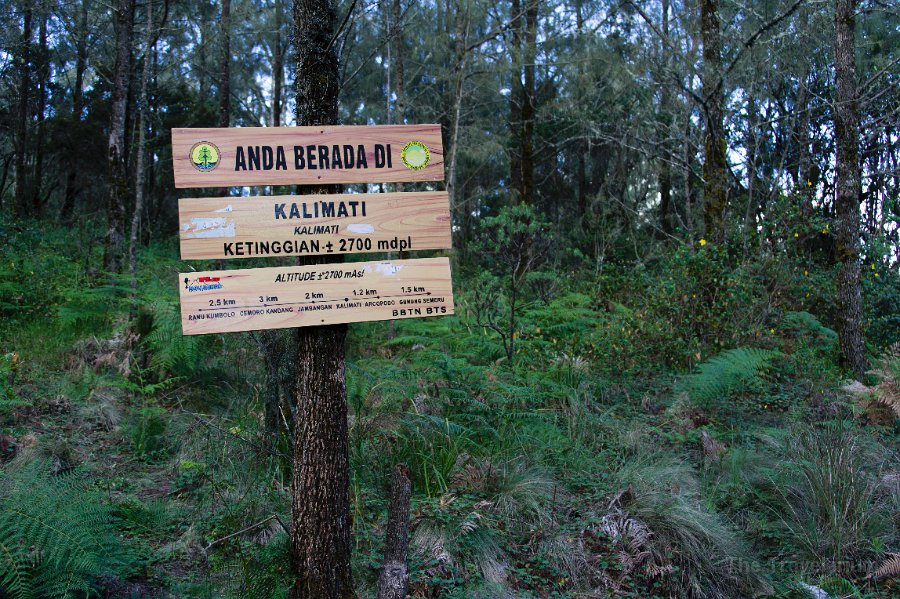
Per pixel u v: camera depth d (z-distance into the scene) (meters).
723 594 4.05
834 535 4.42
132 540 3.68
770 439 5.76
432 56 14.06
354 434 4.83
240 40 14.88
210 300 2.74
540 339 8.08
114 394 5.88
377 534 3.98
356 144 2.88
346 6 8.88
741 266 8.67
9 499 3.01
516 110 18.94
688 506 4.57
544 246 7.48
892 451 5.76
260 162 2.80
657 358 7.99
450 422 4.97
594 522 4.42
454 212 13.96
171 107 18.91
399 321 9.11
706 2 9.73
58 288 9.19
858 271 8.52
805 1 9.03
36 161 20.09
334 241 2.86
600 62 14.34
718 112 9.65
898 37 13.34
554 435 5.46
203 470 4.49
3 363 6.08
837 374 8.21
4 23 15.54
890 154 13.75
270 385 4.64
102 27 15.17
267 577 2.91
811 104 14.02
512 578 3.91
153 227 18.59
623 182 18.30
